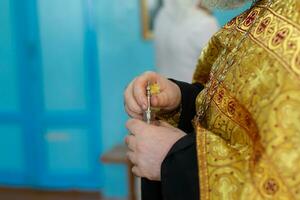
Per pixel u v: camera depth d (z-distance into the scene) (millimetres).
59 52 3580
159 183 787
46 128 3707
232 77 638
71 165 3729
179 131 694
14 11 3562
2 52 3637
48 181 3768
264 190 530
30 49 3602
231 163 579
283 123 533
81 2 3492
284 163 522
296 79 541
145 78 814
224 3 805
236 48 673
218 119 650
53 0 3521
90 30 3514
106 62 3518
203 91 757
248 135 587
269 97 556
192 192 603
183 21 2213
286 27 586
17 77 3660
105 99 3570
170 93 837
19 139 3752
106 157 2938
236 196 554
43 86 3645
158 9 3357
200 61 914
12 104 3713
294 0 599
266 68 575
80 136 3674
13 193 3758
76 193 3707
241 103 604
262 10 672
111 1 3436
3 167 3803
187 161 619
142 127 689
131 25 3436
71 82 3609
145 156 671
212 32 2195
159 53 2340
